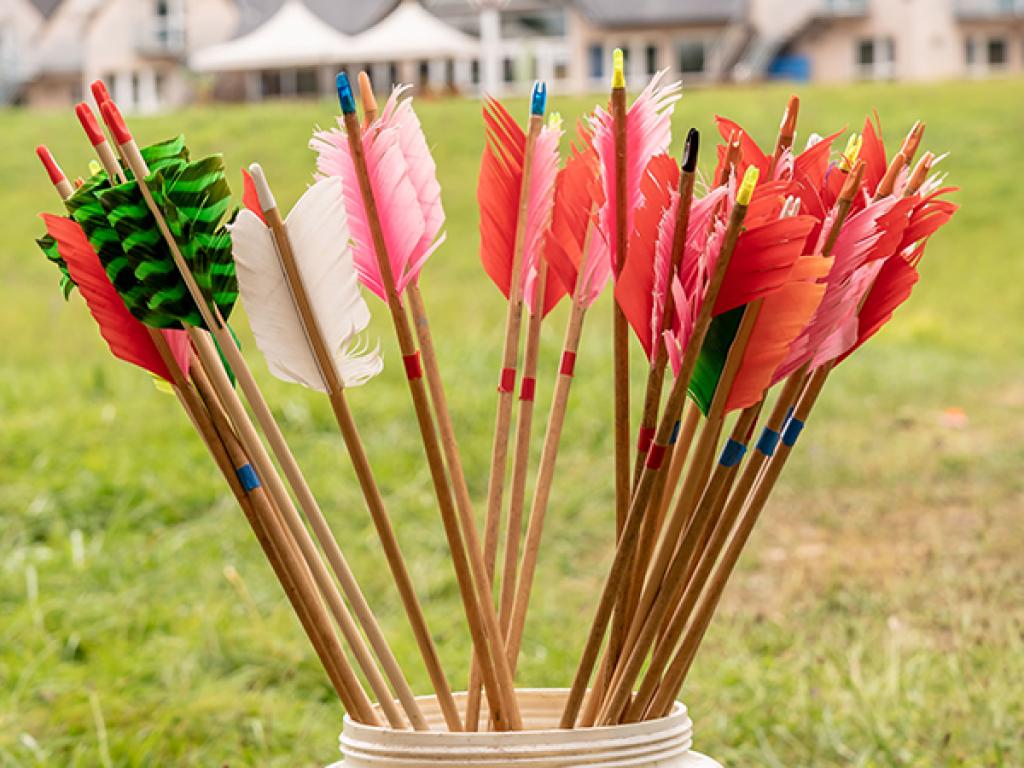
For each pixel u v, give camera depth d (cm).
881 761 309
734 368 158
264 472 165
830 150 179
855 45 4381
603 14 4275
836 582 464
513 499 182
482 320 1003
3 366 907
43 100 4762
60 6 4722
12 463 616
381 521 167
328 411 674
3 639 407
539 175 180
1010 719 328
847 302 160
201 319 160
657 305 159
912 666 360
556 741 156
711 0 4281
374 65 4153
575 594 469
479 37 4369
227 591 459
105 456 609
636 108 176
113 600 445
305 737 342
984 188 1755
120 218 156
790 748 322
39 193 1872
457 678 368
